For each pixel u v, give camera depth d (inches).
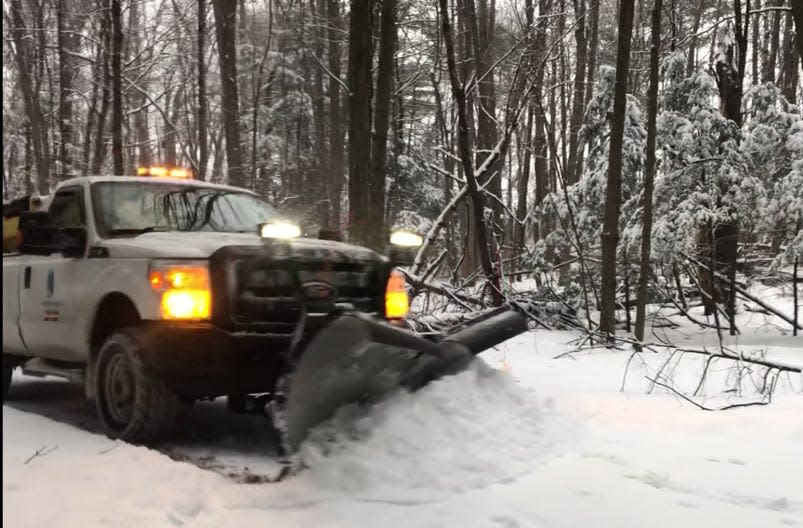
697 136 569.0
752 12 620.4
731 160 559.5
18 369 376.2
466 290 549.3
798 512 148.3
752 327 575.5
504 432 181.3
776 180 593.9
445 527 140.3
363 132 501.7
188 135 1041.5
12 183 1157.1
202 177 725.9
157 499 155.3
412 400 183.5
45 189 919.0
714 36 878.4
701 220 531.5
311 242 223.8
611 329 447.5
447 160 1087.0
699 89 574.2
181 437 218.7
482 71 819.4
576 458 177.2
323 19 796.0
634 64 930.7
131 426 201.2
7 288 273.0
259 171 891.4
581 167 1038.4
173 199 256.2
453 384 188.7
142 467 175.8
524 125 1104.8
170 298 197.0
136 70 876.0
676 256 546.3
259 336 197.3
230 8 770.2
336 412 180.7
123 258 216.2
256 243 213.0
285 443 168.4
